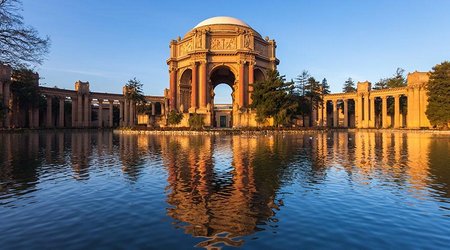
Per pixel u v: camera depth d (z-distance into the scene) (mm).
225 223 8812
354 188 12961
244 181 14336
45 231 8258
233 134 54844
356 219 9141
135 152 26578
